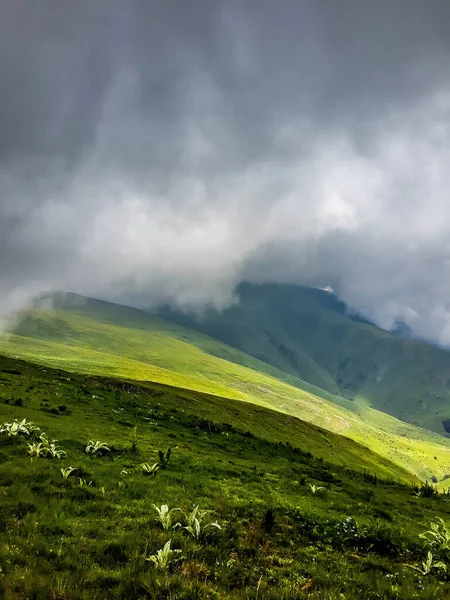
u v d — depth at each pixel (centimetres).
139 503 1664
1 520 1270
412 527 2283
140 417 4784
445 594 1274
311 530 1736
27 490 1579
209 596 951
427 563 1523
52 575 949
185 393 11162
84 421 3734
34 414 3538
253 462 3700
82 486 1769
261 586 1071
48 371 7619
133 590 924
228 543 1345
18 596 842
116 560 1097
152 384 10881
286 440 10225
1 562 969
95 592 895
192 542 1277
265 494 2312
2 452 2152
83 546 1148
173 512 1589
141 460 2602
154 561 1062
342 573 1308
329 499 2628
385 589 1205
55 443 2616
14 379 5572
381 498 3097
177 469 2561
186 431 4653
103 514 1480
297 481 3069
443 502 3603
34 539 1136
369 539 1736
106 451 2691
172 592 927
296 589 1071
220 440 4641
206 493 2038
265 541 1471
